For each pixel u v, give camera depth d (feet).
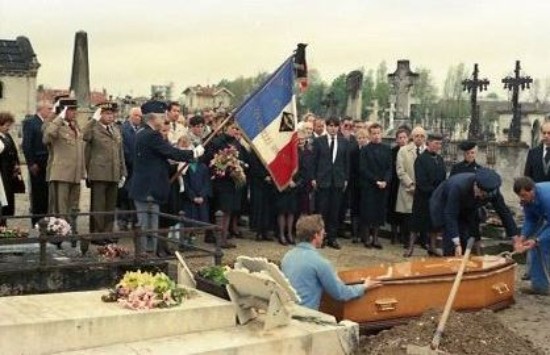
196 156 32.78
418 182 38.75
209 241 39.27
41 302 18.98
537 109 174.40
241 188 39.55
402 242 42.52
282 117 35.83
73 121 34.45
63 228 28.58
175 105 41.27
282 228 40.34
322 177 40.09
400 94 89.66
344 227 44.80
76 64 93.76
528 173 36.04
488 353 19.90
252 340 18.24
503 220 29.94
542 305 28.25
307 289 21.44
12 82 158.71
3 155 35.73
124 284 19.51
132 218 35.78
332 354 19.43
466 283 24.38
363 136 43.09
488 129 154.20
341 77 158.51
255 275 18.88
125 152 40.19
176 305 19.06
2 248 28.94
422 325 21.27
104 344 17.62
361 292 21.99
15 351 16.65
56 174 33.76
